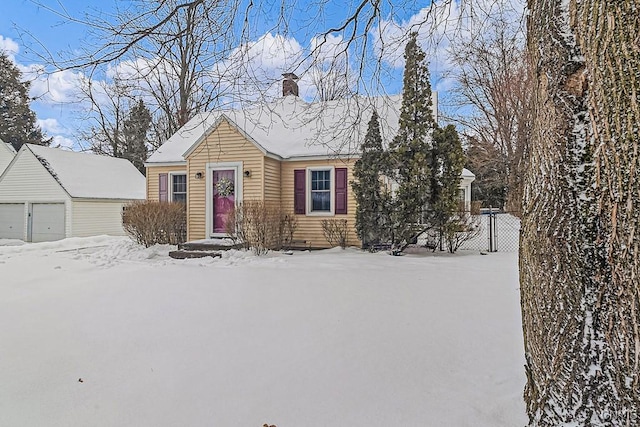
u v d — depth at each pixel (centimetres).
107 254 1028
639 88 133
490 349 311
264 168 1074
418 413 219
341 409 227
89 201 1816
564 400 153
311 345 329
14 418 229
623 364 137
